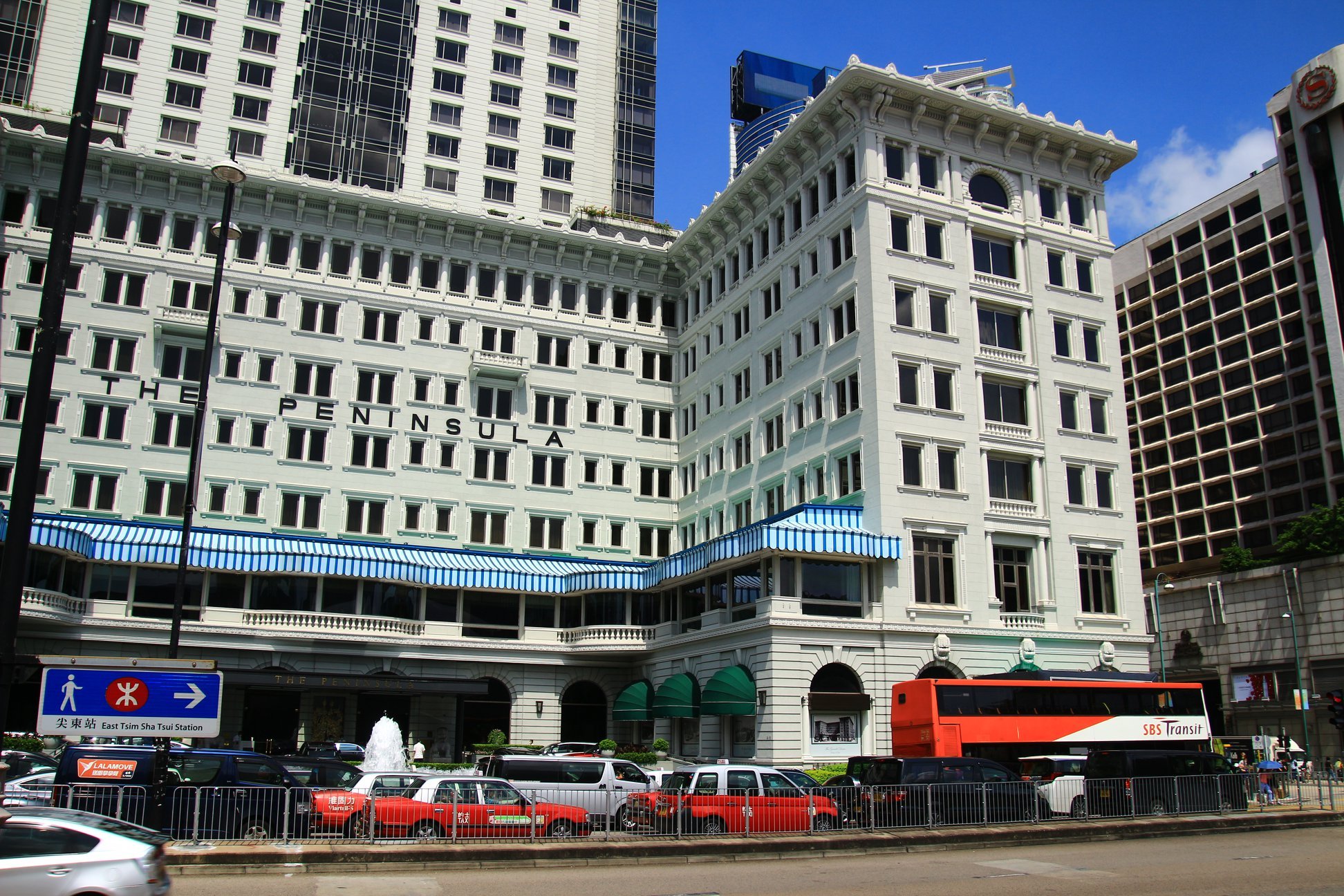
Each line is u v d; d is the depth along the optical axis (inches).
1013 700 1573.6
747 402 2475.4
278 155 2854.3
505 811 948.0
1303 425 3740.2
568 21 3351.4
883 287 2064.5
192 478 1109.1
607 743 1953.7
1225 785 1243.8
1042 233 2278.5
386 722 1829.5
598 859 887.7
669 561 2252.7
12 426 2247.8
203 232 2463.1
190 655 2076.8
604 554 2640.3
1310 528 3085.6
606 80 3358.8
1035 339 2208.4
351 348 2524.6
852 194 2149.4
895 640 1926.7
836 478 2110.0
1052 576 2100.1
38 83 2696.9
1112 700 1635.1
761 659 1868.8
